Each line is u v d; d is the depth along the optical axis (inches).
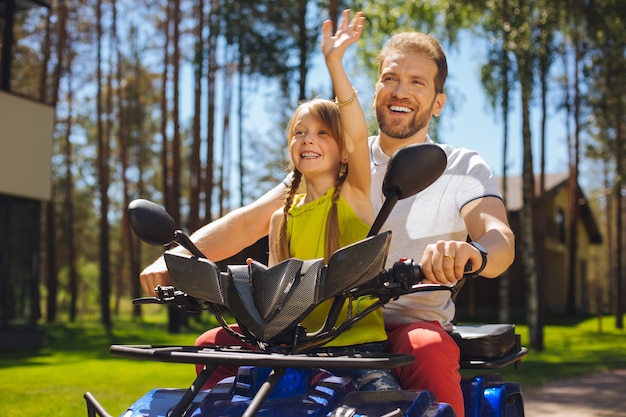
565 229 1323.8
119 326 967.0
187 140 1761.8
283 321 89.6
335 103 114.2
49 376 375.9
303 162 111.2
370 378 98.4
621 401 328.5
